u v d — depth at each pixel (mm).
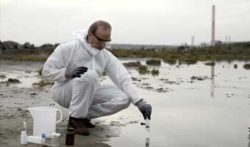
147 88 11305
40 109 4984
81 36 5426
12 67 19969
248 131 5777
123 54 41594
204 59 36938
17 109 7055
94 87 5227
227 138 5344
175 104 8180
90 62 5430
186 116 6832
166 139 5195
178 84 12734
